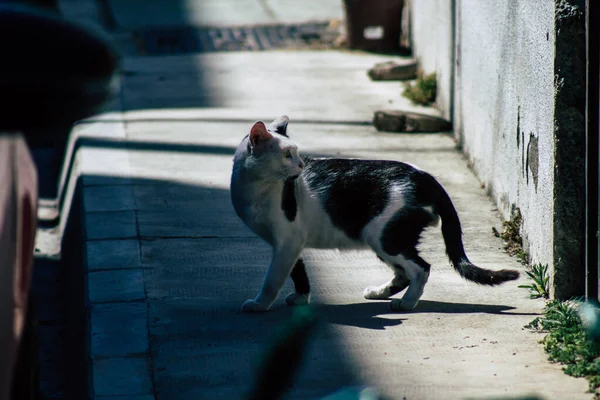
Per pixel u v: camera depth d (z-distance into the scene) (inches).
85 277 289.3
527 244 299.1
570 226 254.2
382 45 681.6
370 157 424.5
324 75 607.8
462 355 224.4
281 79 597.3
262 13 807.7
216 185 389.4
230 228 338.6
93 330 245.4
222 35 735.7
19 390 161.9
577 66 248.1
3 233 129.0
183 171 408.5
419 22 597.0
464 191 380.2
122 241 320.5
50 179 499.2
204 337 241.1
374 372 215.0
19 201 148.1
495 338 235.3
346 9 680.4
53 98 94.9
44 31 95.0
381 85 579.5
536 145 283.6
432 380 209.3
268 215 248.7
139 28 756.0
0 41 92.8
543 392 200.2
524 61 303.9
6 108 94.1
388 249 251.9
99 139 457.4
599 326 99.8
